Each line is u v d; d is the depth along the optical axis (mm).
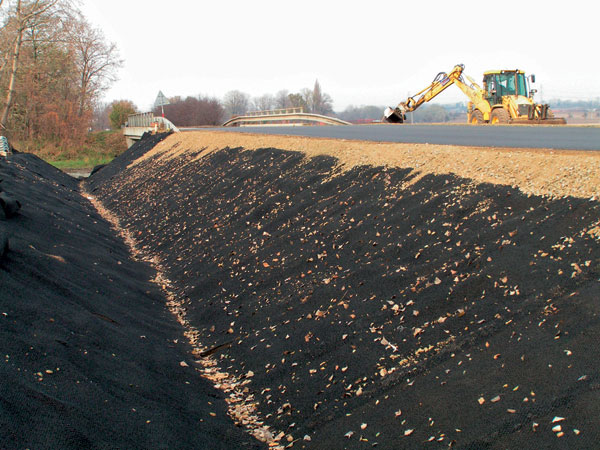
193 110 77750
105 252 12289
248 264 10359
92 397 5086
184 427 5363
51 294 7336
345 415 5504
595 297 5152
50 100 53625
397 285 7145
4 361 4949
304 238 10078
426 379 5344
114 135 57531
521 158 9156
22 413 4246
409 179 10234
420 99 28328
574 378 4395
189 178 19984
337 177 12273
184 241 13805
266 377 6848
